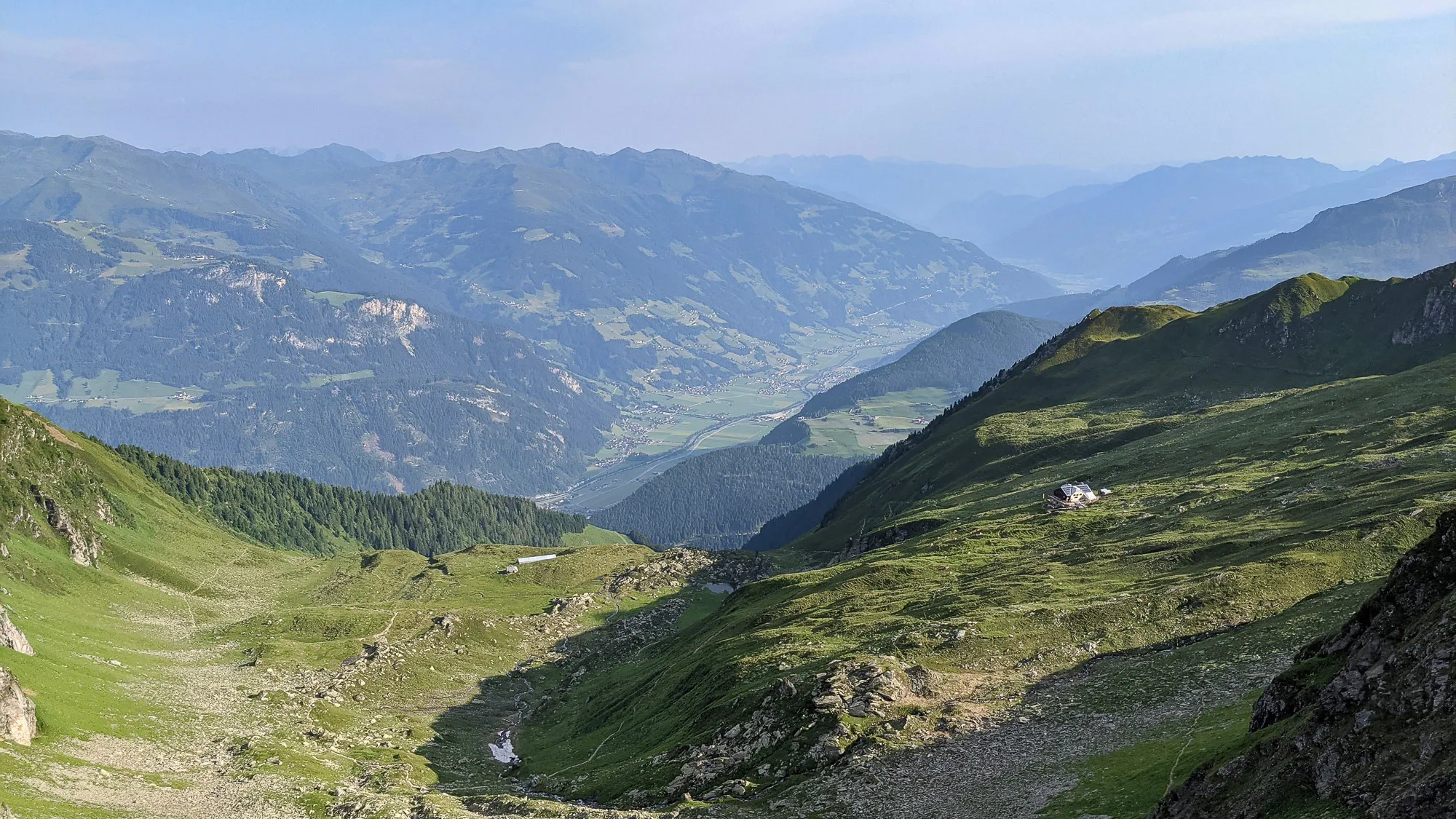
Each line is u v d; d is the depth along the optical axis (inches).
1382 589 2581.2
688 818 3639.3
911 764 3597.4
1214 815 2370.8
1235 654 3816.4
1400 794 1975.9
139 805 4330.7
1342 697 2326.5
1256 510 5900.6
